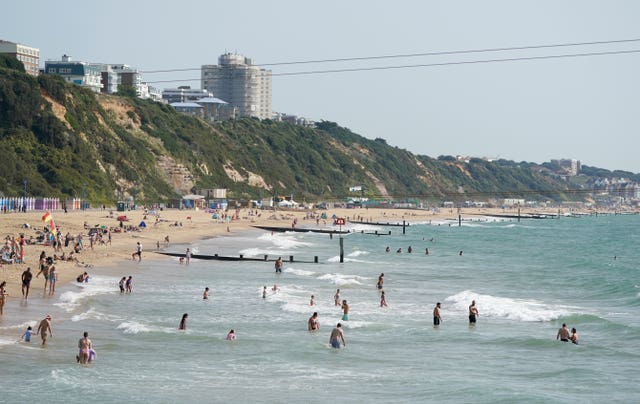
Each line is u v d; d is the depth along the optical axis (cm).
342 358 5775
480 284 10938
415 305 8519
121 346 5766
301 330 6781
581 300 9494
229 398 4584
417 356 5947
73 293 7762
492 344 6475
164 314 7225
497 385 5066
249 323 7019
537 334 6919
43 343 5562
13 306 6844
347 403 4566
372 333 6806
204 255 12394
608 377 5381
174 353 5688
